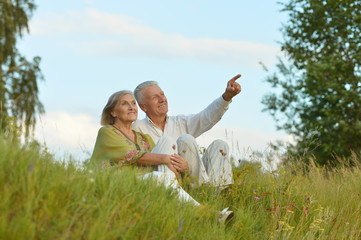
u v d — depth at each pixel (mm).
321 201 4645
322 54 16938
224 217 3492
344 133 14570
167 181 3707
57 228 2430
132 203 2951
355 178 5637
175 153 4074
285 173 4867
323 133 14828
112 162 4055
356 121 14633
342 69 15516
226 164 4312
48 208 2537
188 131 4855
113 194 2961
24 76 13578
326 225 4109
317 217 4188
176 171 3986
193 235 3035
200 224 3244
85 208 2658
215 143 4375
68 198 2699
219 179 4176
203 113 4824
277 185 4566
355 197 4891
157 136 4711
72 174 3043
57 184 2707
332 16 16797
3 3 14016
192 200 3537
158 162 3932
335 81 15406
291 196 4422
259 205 4223
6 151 2768
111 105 4293
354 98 14875
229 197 4293
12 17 14109
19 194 2574
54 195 2621
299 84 16734
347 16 16094
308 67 15844
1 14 13906
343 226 4188
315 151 14375
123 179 3195
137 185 3256
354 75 15805
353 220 4371
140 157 3982
